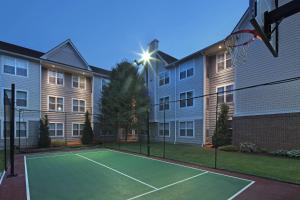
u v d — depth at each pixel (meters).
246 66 16.94
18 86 20.75
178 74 24.22
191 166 11.47
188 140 22.61
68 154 16.83
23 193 7.51
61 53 24.39
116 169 11.06
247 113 16.64
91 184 8.43
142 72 28.20
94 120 27.14
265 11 3.55
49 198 7.00
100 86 28.31
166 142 24.59
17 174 10.15
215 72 20.80
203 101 21.08
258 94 16.00
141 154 16.16
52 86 24.06
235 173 9.67
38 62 22.33
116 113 25.69
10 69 20.39
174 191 7.48
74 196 7.13
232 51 11.20
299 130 13.58
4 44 22.34
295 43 14.23
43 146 21.11
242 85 17.16
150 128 27.23
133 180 8.94
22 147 20.53
